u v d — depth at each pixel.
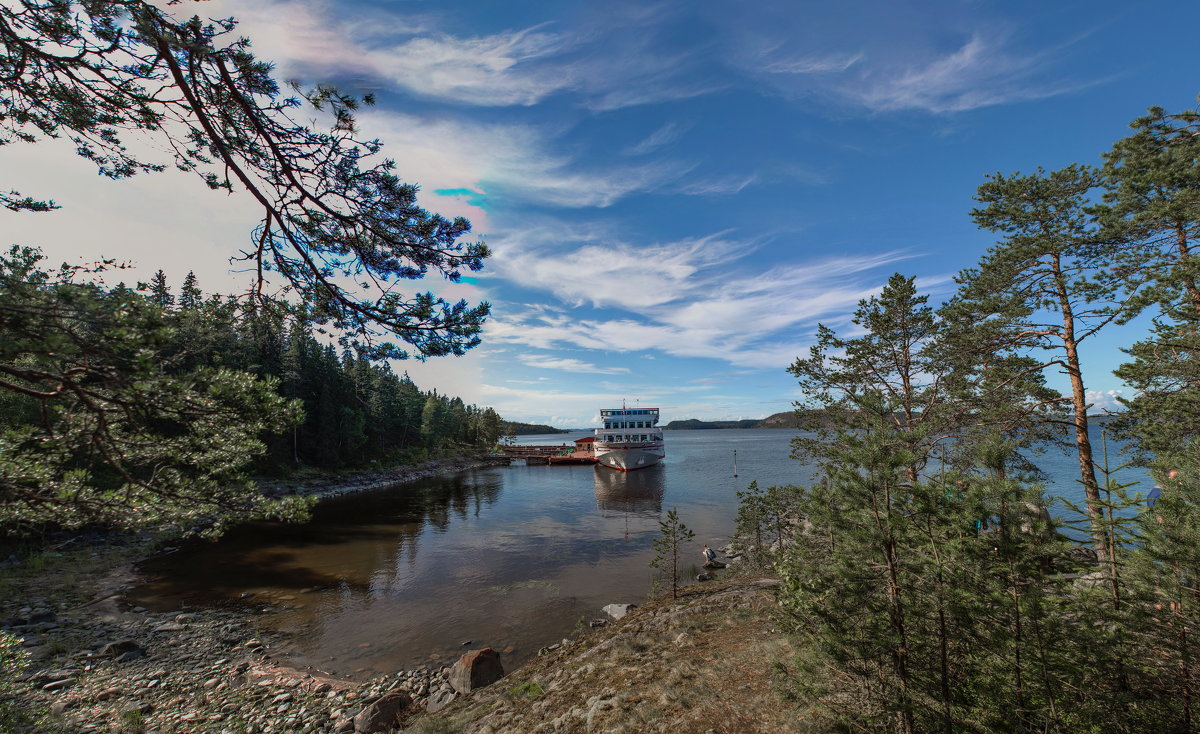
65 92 4.46
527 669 11.38
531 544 26.55
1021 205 13.74
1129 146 12.21
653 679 8.61
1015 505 4.90
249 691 11.59
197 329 4.16
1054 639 4.57
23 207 4.50
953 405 14.89
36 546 22.50
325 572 21.56
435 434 87.62
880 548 5.20
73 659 12.82
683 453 106.88
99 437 4.01
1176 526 4.93
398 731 9.53
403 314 5.02
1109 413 13.41
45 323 2.89
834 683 5.45
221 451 4.68
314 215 4.94
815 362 17.34
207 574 21.05
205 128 4.46
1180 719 4.52
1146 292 11.40
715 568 21.98
